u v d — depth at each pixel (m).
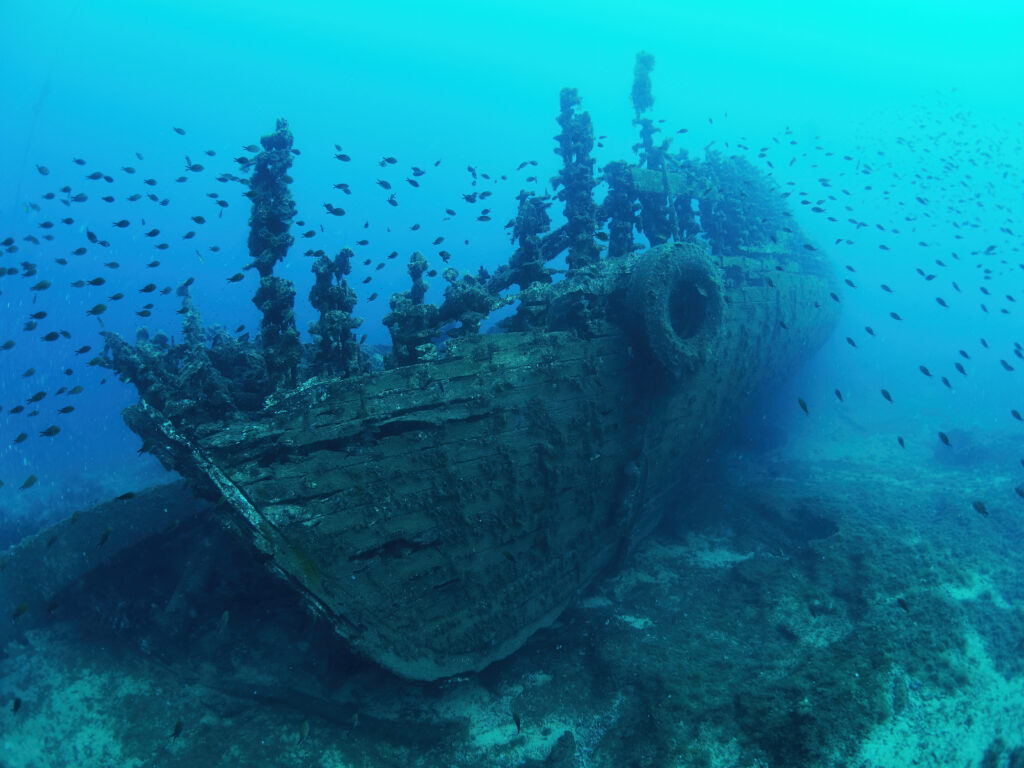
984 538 14.58
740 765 8.28
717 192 19.41
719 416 16.42
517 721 7.74
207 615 11.34
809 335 21.89
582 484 11.84
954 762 8.55
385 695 10.13
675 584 13.34
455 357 10.24
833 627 11.18
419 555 9.51
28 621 11.88
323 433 8.84
